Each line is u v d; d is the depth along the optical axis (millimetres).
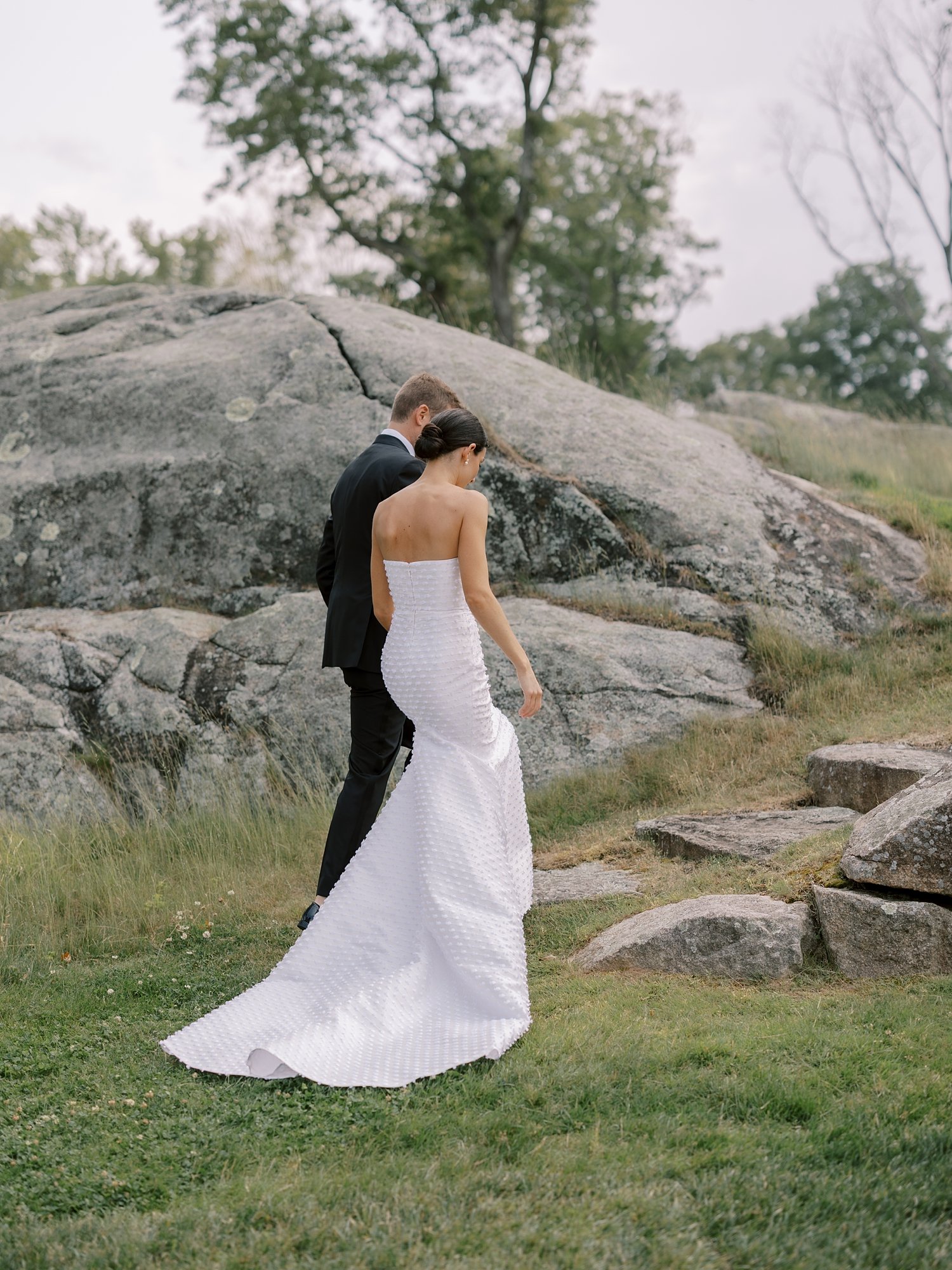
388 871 3621
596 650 6434
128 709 6586
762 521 7488
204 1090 2998
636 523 7344
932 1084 2586
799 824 4660
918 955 3365
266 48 25281
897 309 45625
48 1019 3678
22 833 5883
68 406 8297
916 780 4566
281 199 26812
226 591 7438
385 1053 3115
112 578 7629
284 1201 2326
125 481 7797
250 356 8211
